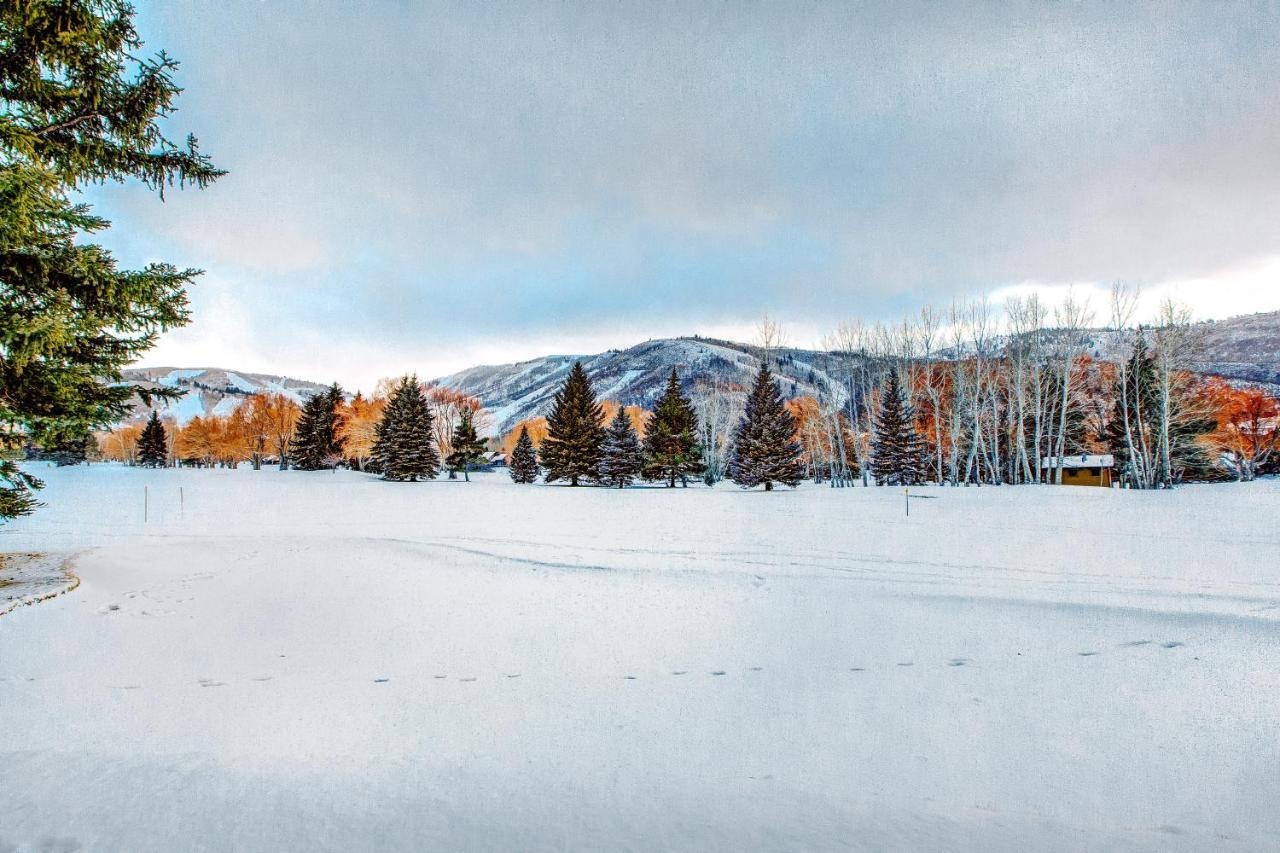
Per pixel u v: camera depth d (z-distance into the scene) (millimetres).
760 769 3539
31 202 5992
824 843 2678
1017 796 3275
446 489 37344
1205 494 23672
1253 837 2883
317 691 4812
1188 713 4516
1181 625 6824
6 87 6598
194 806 2828
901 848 2658
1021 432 34594
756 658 5801
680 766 3553
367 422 57562
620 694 4852
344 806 2887
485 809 2912
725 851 2578
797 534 15312
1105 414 43531
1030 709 4586
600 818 2855
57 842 2467
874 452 41406
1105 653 5938
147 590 8016
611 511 23031
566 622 7070
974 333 38562
